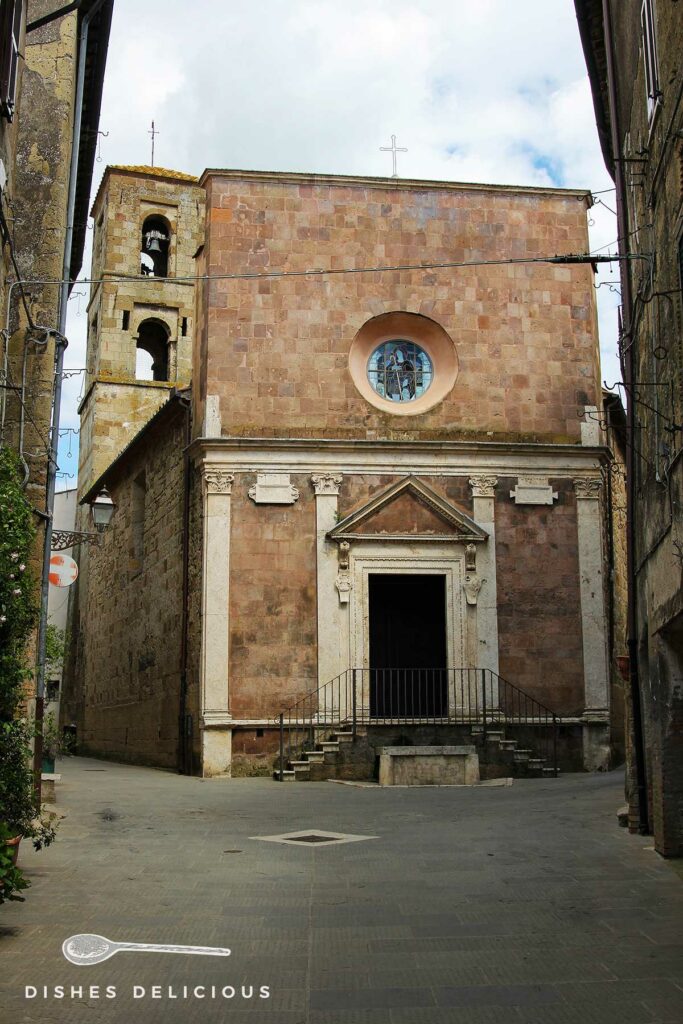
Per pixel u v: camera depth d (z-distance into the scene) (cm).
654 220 1166
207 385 2417
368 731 2191
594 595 2434
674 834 1147
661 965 750
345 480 2409
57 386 1559
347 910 923
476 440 2473
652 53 1160
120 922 872
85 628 3803
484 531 2411
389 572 2380
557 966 750
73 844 1281
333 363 2466
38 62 1664
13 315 1447
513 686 2366
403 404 2494
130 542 3128
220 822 1498
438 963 759
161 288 4119
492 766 2175
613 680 2542
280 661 2311
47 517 1509
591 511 2473
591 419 2517
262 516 2369
